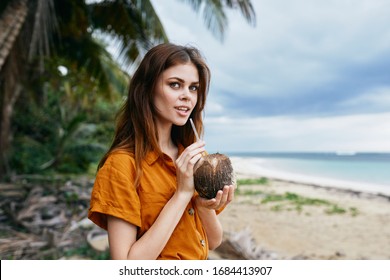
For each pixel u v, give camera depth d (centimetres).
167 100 147
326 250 596
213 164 149
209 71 162
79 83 1173
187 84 150
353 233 716
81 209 750
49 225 627
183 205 138
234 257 439
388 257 556
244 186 1565
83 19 884
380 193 1340
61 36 909
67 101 1670
